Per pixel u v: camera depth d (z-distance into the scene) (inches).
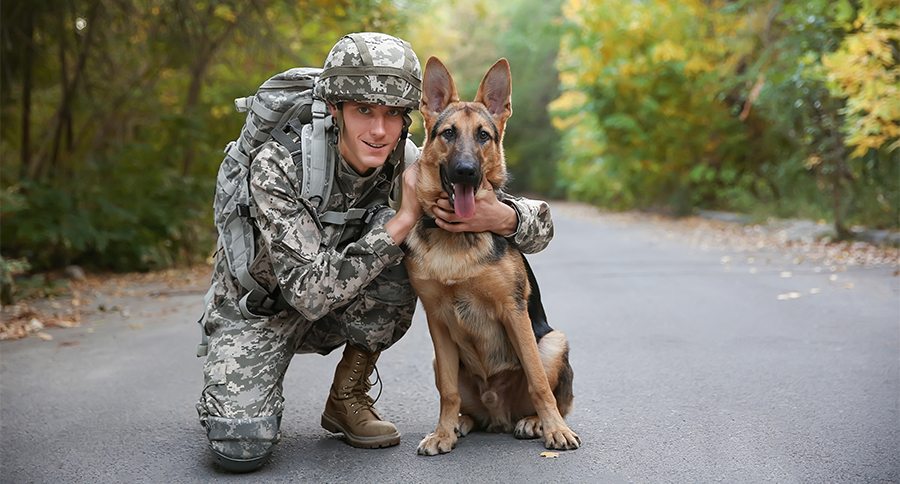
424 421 160.9
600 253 460.4
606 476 125.0
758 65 559.2
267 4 460.8
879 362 193.8
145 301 335.3
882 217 459.8
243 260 135.3
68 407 176.6
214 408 129.6
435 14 713.6
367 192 141.3
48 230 390.6
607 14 732.7
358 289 131.2
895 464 126.1
